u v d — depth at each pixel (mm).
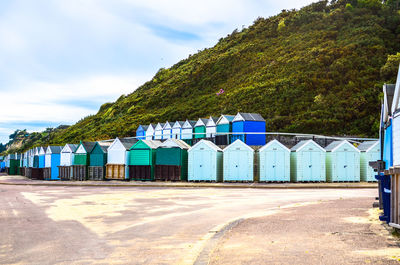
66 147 43031
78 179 40000
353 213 11992
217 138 45031
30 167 52281
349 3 104688
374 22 85500
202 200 18281
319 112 57250
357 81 64062
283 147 30641
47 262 7121
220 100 79188
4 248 8352
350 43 77438
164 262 6984
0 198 20641
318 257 6598
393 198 8594
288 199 18297
